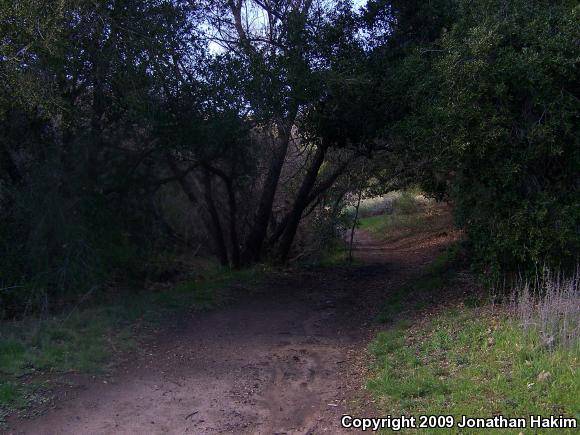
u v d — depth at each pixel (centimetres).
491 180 880
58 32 851
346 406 640
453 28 938
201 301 1156
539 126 832
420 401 604
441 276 1230
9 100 873
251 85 1098
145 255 1306
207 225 1644
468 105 859
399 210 3098
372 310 1125
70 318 910
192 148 1191
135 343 839
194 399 661
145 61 998
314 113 1266
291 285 1434
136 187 1221
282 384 719
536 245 830
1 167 1039
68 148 1066
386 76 1180
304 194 1666
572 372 583
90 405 623
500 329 754
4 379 646
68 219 1056
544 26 869
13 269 987
